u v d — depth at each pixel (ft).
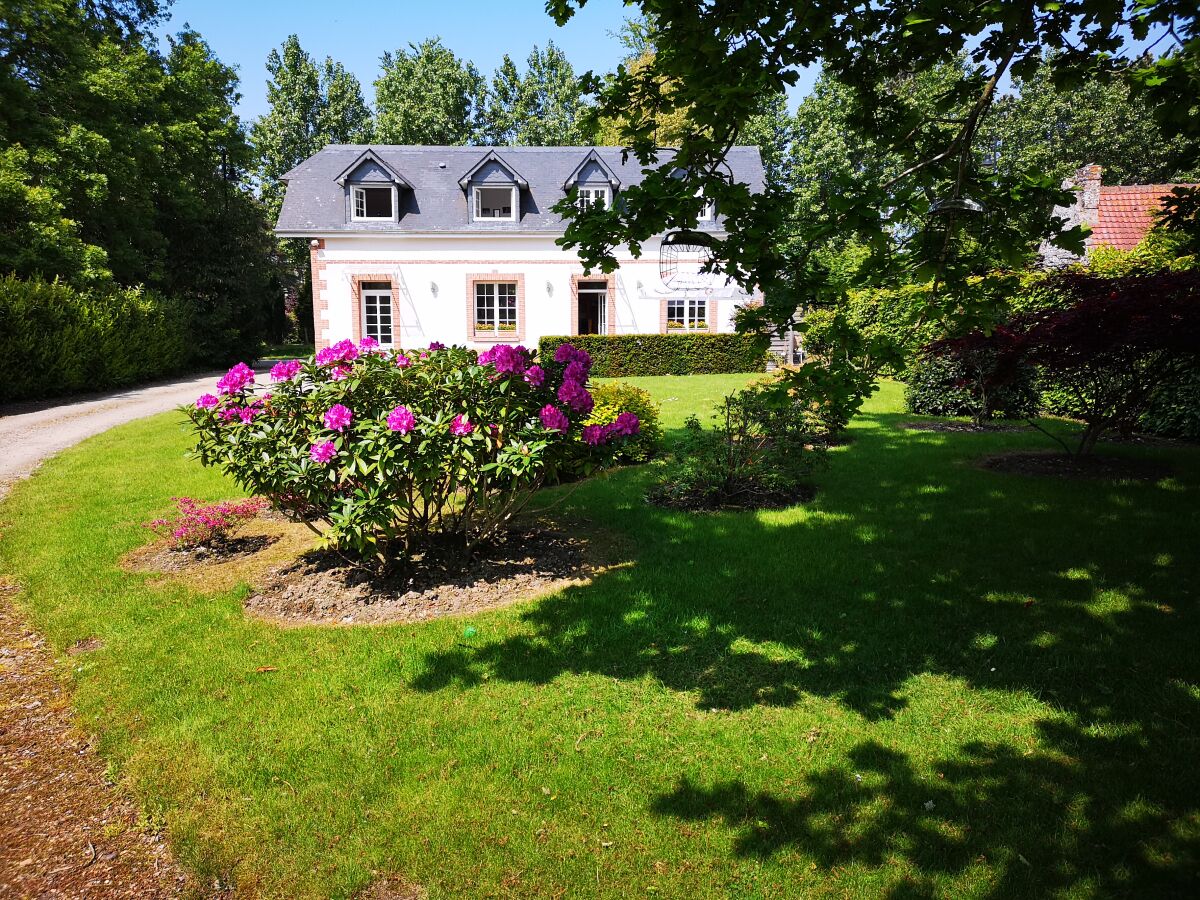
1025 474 24.44
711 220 70.49
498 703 11.13
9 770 9.87
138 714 10.97
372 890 7.72
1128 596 14.34
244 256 95.76
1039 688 11.25
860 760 9.66
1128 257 34.12
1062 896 7.36
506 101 155.84
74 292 56.85
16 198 55.42
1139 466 24.94
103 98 66.90
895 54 14.96
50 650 13.38
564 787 9.18
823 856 8.00
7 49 62.03
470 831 8.45
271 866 8.02
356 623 14.10
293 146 149.07
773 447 22.72
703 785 9.21
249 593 15.64
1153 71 10.97
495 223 72.18
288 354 110.63
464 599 15.10
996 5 10.50
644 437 27.17
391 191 70.74
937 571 16.01
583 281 73.72
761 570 16.34
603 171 74.18
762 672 12.00
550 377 16.51
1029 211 11.76
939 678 11.68
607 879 7.75
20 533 19.98
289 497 15.81
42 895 7.75
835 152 93.71
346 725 10.57
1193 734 9.95
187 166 83.92
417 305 71.67
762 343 12.07
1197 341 19.89
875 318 46.62
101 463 28.99
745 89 10.95
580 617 14.06
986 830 8.31
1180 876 7.54
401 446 13.96
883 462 26.99
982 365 32.55
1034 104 106.11
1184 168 15.75
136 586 16.10
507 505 17.17
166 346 70.85
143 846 8.46
